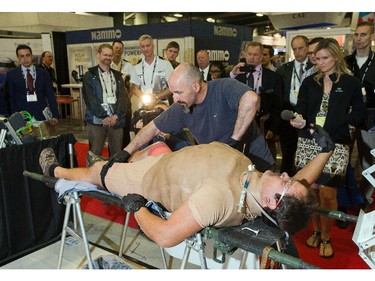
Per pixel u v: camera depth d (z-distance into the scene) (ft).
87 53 21.15
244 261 5.42
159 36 16.90
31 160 7.59
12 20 27.02
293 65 10.22
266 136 9.96
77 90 23.40
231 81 5.83
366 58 9.25
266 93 9.77
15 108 11.35
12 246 7.52
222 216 4.31
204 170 4.61
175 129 6.54
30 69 11.23
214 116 5.93
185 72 5.57
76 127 23.39
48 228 8.21
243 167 4.78
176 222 4.15
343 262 7.43
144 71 12.35
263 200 4.43
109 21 31.68
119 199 5.01
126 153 6.27
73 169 6.57
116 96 11.09
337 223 9.10
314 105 7.45
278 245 4.33
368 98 9.12
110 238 8.66
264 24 48.01
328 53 7.04
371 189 9.73
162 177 5.02
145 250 8.13
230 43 18.13
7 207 7.31
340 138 7.14
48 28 26.76
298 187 4.30
